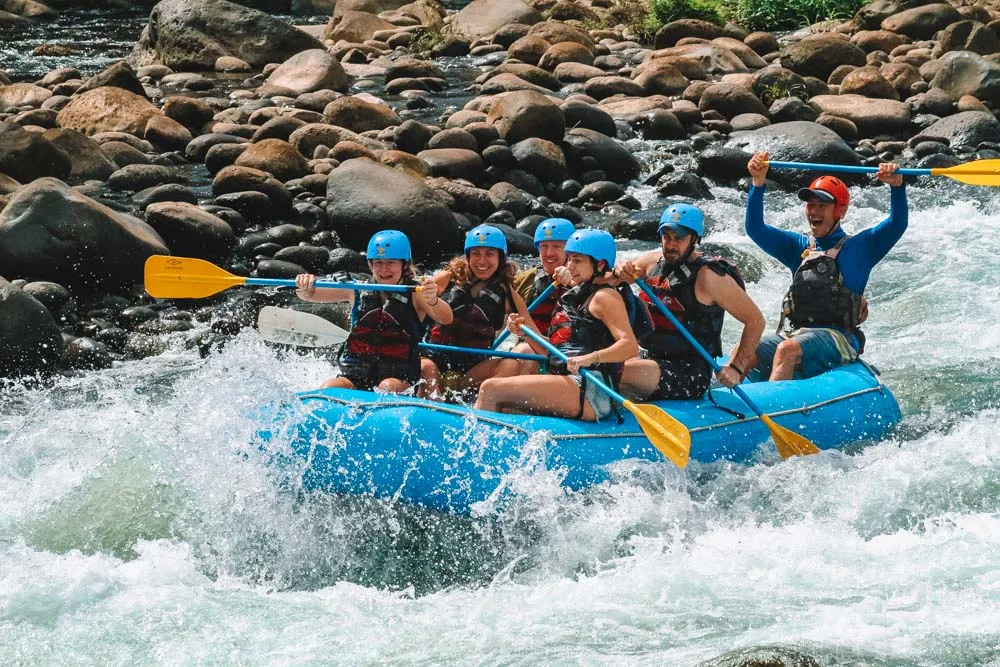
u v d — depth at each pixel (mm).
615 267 19484
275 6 81000
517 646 15453
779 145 43250
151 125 41219
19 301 25453
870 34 61312
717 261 20266
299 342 21938
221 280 21359
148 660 15203
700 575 17266
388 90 52906
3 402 23922
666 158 43625
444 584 17703
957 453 21062
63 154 36281
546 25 61750
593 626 15961
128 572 17344
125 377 25469
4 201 31156
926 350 27516
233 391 19312
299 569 17906
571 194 39875
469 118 44062
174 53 58219
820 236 23531
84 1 80062
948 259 34312
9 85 48906
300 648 15500
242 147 38438
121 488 19547
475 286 21609
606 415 19578
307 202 34906
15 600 16422
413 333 20484
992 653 14883
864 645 15094
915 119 49312
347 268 32188
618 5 74375
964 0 71000
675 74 52938
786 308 23688
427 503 18156
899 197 22953
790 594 16656
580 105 44781
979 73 51781
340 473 18328
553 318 19906
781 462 20453
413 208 33344
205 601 16672
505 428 18562
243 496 18562
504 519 18188
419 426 18266
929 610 16016
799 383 21938
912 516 19000
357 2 72625
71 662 15148
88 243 29000
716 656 14891
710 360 20250
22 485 19984
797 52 56812
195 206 32719
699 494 19500
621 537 18312
